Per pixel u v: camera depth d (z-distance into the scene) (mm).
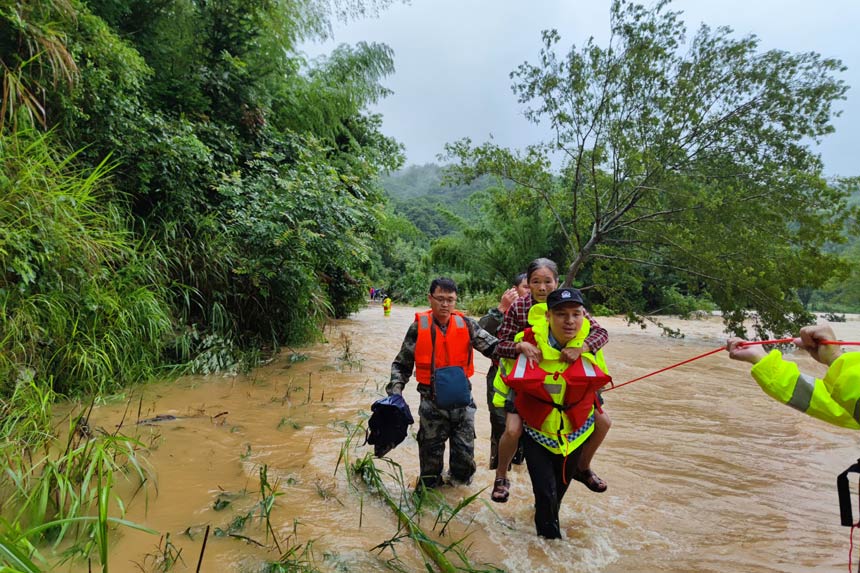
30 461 3006
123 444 3633
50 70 5535
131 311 5590
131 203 6762
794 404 1863
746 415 5914
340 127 13703
